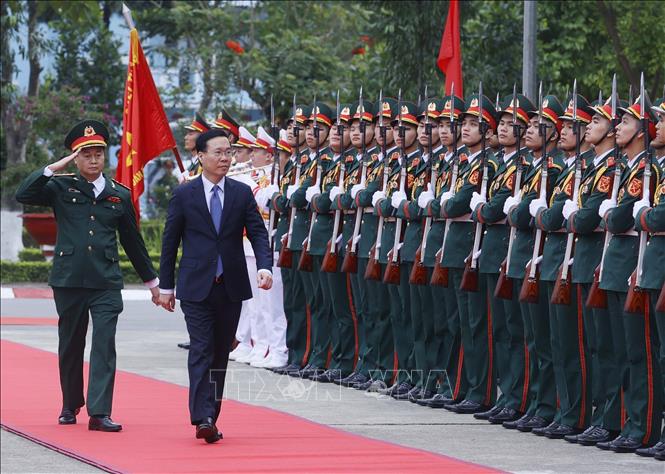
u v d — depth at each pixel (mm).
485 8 32812
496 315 15141
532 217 14211
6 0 42219
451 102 15586
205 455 12602
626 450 13023
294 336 19328
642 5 27344
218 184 13648
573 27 30516
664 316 12352
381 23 31891
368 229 17500
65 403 14781
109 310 14406
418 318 16453
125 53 53344
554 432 13898
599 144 13359
